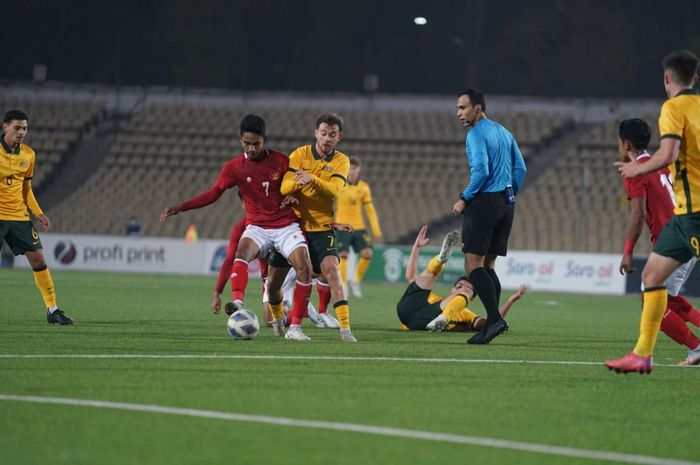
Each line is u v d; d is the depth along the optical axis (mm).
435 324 37969
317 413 19234
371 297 67125
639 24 135500
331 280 33438
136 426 17641
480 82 139500
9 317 40125
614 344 36531
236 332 32312
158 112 126500
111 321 39562
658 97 135500
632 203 29750
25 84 129500
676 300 30000
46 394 20531
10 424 17625
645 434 18453
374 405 20297
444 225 109500
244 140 31922
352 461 15547
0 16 134750
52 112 124375
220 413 18922
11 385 21547
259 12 139625
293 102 131375
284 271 33844
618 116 123562
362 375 24516
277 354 28453
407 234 108062
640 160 29422
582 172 111562
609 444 17469
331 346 31203
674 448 17359
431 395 21828
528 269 91188
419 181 114125
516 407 20688
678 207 24094
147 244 99438
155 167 119000
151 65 137500
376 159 118062
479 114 34688
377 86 139000
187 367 24969
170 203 113438
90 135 124812
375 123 123312
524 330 42625
